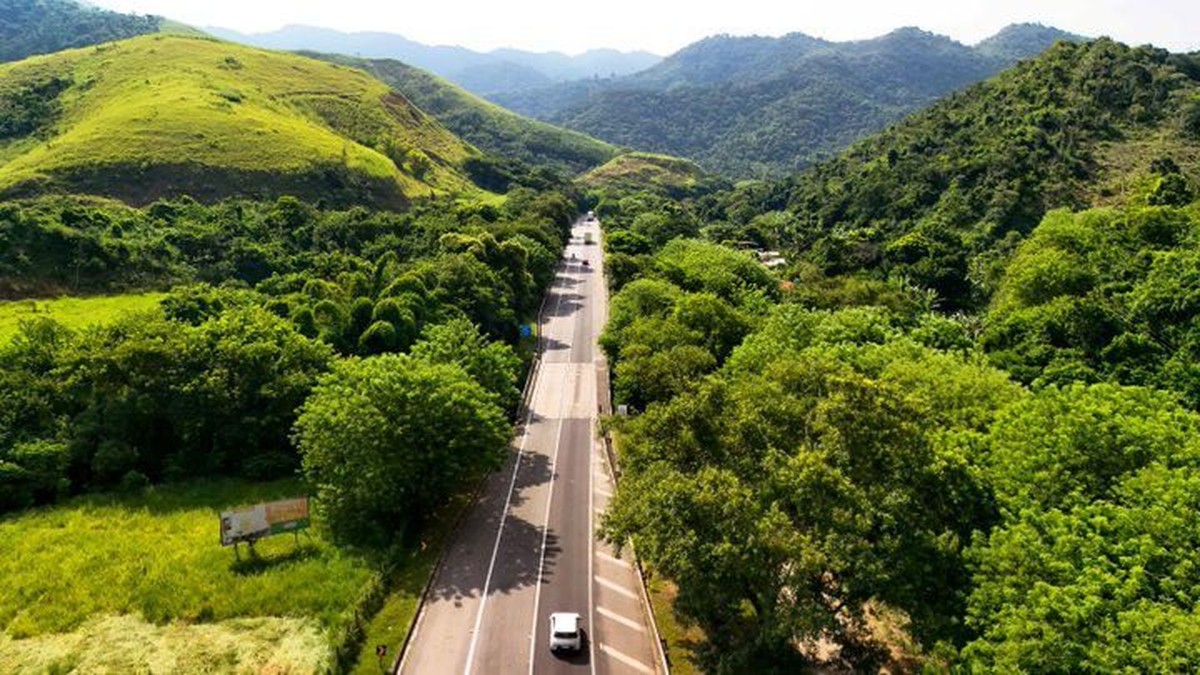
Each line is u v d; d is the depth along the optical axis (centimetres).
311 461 4678
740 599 3397
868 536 3108
